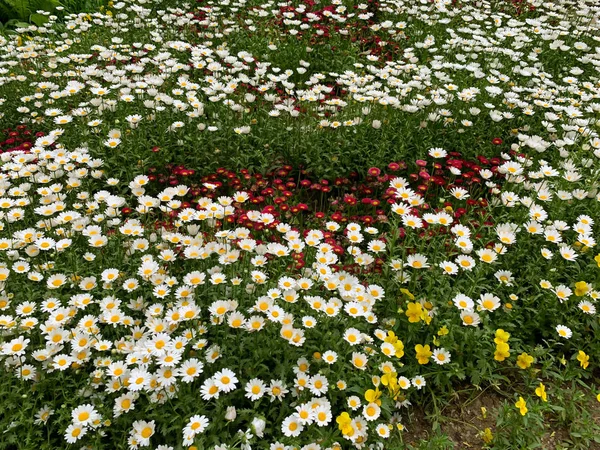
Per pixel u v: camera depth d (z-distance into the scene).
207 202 0.95
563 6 2.05
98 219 0.92
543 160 1.19
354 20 1.91
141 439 0.60
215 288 0.80
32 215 1.01
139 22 1.83
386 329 0.79
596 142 1.17
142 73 1.60
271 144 1.23
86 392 0.67
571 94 1.45
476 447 0.71
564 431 0.74
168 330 0.70
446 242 0.93
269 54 1.70
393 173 1.18
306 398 0.66
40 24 1.96
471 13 1.89
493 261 0.86
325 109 1.33
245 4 2.02
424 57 1.69
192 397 0.64
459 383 0.79
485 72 1.54
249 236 1.00
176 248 0.89
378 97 1.29
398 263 0.85
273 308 0.71
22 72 1.51
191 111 1.28
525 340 0.85
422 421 0.74
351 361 0.69
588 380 0.81
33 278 0.78
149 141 1.20
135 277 0.83
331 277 0.78
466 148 1.24
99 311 0.78
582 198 1.01
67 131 1.23
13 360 0.68
